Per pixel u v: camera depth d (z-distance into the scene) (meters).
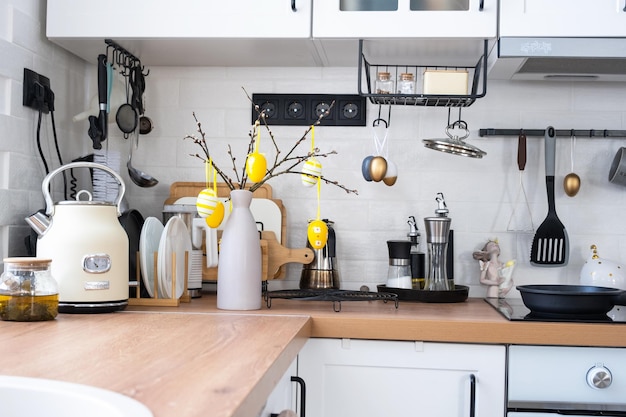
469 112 2.56
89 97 2.58
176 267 2.09
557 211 2.53
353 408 1.89
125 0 2.20
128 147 2.62
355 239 2.57
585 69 2.29
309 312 1.99
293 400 1.85
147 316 1.84
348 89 2.58
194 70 2.62
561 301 1.97
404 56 2.40
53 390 0.94
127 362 1.17
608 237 2.51
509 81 2.55
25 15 2.12
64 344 1.35
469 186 2.55
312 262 2.43
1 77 2.00
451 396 1.88
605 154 2.53
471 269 2.54
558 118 2.54
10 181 2.03
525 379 1.87
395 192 2.56
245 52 2.39
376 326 1.88
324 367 1.90
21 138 2.09
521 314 1.98
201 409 0.86
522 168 2.49
